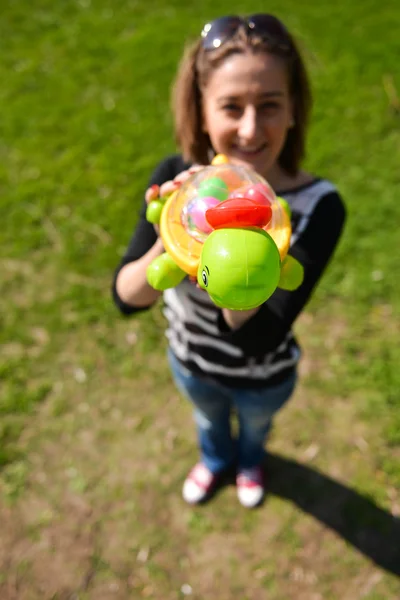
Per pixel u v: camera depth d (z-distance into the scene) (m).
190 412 2.59
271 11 4.80
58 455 2.46
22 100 4.13
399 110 3.92
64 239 3.24
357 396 2.58
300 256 1.38
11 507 2.31
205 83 1.40
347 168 3.58
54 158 3.71
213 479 2.33
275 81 1.33
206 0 4.97
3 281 3.06
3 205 3.41
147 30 4.68
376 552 2.18
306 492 2.34
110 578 2.14
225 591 2.11
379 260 3.07
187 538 2.24
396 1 4.87
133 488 2.37
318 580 2.12
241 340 1.34
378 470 2.38
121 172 3.59
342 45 4.45
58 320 2.89
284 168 1.53
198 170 1.31
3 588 2.11
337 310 2.89
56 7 4.96
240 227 1.02
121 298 1.53
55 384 2.68
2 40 4.65
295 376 1.76
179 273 1.19
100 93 4.18
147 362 2.75
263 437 2.08
